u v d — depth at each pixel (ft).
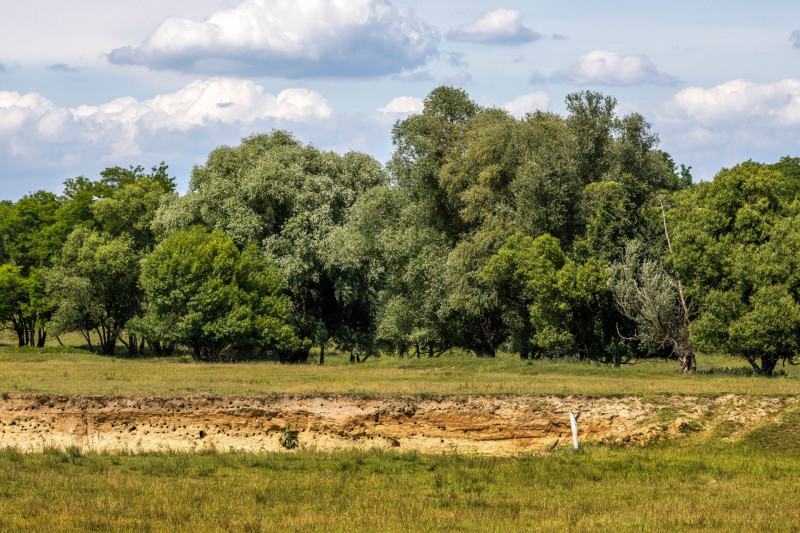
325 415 120.26
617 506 82.89
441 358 186.91
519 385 134.51
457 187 223.10
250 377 148.66
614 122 224.33
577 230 208.44
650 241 191.01
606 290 185.37
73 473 97.86
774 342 157.07
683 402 122.11
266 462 105.29
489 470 100.53
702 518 76.59
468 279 206.59
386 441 119.34
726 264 168.04
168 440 117.80
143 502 82.74
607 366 172.35
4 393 123.34
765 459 105.40
